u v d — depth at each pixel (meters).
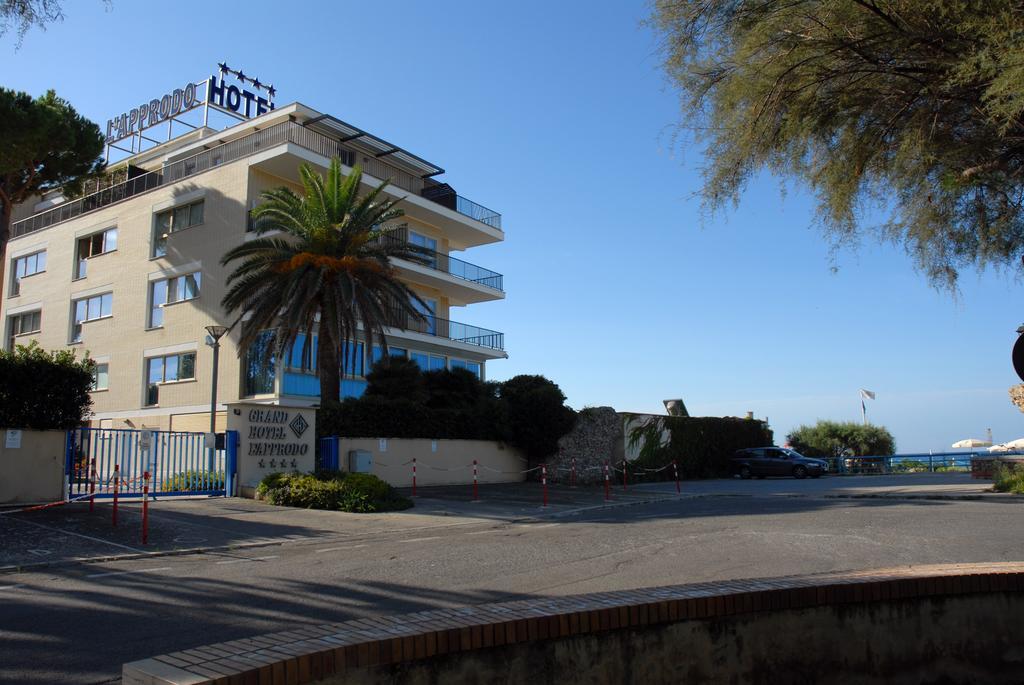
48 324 38.88
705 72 6.94
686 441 35.75
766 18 6.44
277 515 16.20
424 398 28.06
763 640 4.48
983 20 5.58
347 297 22.98
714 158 7.14
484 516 17.34
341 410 24.11
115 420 34.22
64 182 28.11
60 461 16.17
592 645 4.05
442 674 3.64
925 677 4.80
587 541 12.03
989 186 7.18
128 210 35.84
